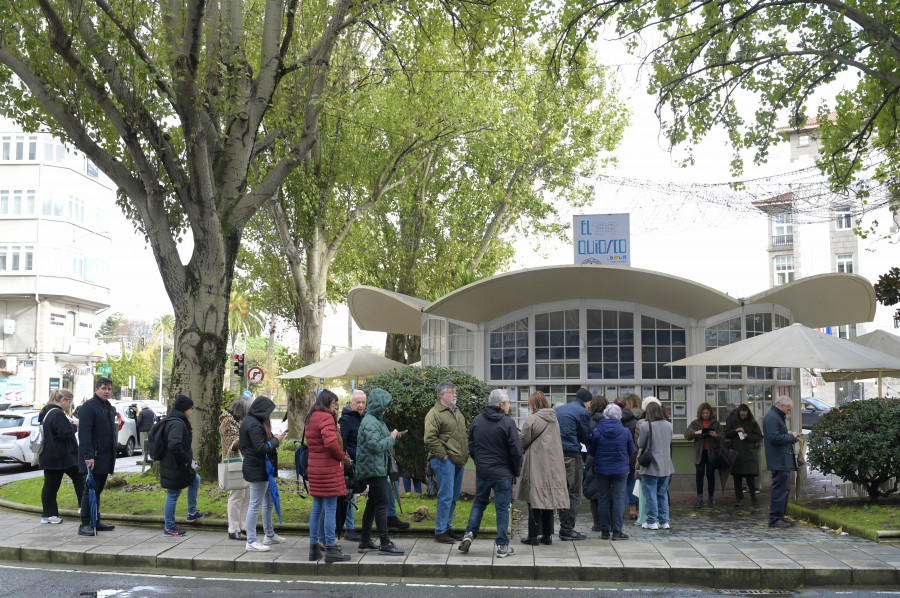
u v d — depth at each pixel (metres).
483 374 16.48
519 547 9.55
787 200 19.83
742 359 12.78
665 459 10.81
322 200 25.03
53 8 12.52
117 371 76.50
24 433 20.97
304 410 26.98
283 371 26.77
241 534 10.09
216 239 13.94
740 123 19.02
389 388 12.37
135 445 26.94
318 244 26.08
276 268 27.66
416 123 25.20
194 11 12.14
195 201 13.71
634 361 15.81
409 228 31.91
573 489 10.24
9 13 12.39
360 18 15.45
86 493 10.27
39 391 50.75
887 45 15.67
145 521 11.00
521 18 17.31
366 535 9.31
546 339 16.11
